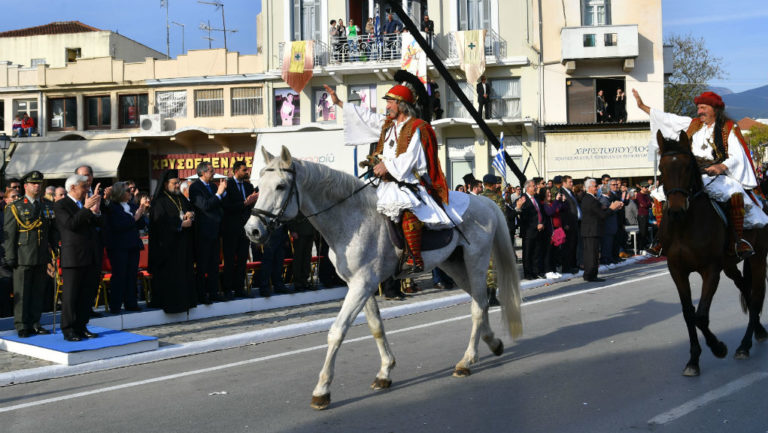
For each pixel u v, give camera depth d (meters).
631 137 28.38
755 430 4.76
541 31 29.02
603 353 7.33
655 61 28.94
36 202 8.77
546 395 5.81
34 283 8.75
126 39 38.94
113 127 31.45
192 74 30.89
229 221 11.09
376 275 6.02
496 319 10.02
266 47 30.38
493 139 14.67
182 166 31.08
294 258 12.20
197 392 6.36
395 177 6.03
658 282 13.44
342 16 29.94
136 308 10.18
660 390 5.82
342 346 8.38
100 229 9.46
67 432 5.23
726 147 6.74
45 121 31.89
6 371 7.15
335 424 5.23
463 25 29.44
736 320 8.88
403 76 6.59
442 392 6.05
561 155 28.70
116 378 7.13
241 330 9.40
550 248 14.51
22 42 37.97
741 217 6.48
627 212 20.20
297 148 18.44
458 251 6.93
